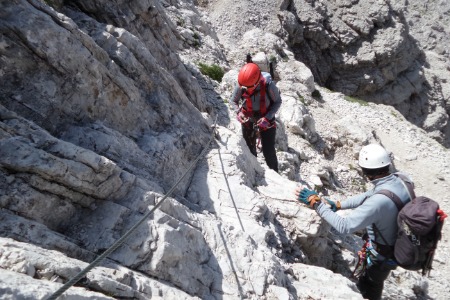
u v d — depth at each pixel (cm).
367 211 435
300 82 1484
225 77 1043
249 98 646
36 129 344
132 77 521
